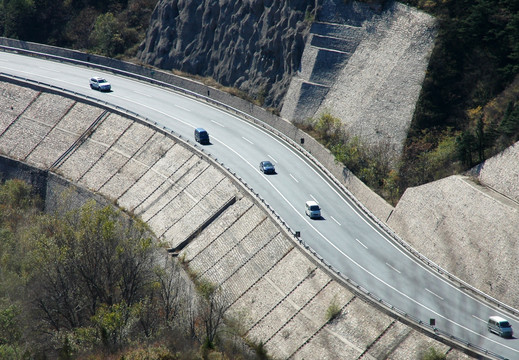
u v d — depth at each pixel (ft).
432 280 197.06
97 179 292.40
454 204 207.82
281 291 207.31
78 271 210.79
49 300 206.49
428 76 257.34
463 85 254.06
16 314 189.78
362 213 235.40
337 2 297.53
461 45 259.19
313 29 300.40
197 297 204.44
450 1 267.39
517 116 212.43
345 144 263.70
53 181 300.40
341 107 279.08
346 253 211.41
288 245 218.18
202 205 254.27
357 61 283.59
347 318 187.32
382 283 196.13
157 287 204.33
